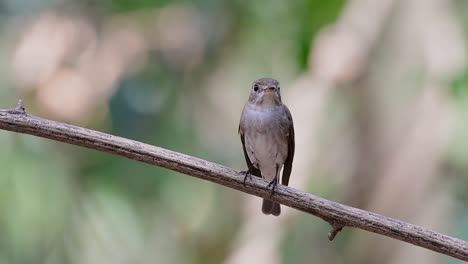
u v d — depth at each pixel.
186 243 12.49
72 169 11.29
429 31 10.46
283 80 13.19
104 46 13.45
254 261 10.54
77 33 13.19
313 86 10.94
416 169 10.00
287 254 10.63
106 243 11.24
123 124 13.80
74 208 11.08
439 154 9.94
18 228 10.45
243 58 13.69
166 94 14.01
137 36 13.81
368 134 10.35
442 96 10.14
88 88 12.25
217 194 12.64
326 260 11.45
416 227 7.55
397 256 10.07
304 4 11.34
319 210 7.88
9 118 7.61
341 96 10.73
